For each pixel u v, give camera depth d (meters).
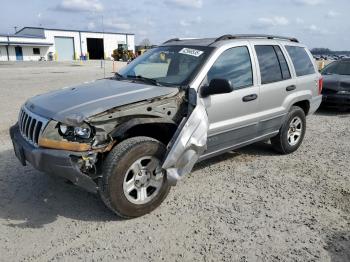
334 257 3.11
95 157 3.42
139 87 4.12
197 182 4.68
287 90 5.49
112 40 70.88
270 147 6.33
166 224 3.62
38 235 3.40
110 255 3.09
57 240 3.32
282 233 3.47
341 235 3.46
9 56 58.22
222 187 4.54
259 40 5.21
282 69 5.48
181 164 3.72
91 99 3.73
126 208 3.58
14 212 3.82
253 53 4.96
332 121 8.91
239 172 5.08
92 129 3.37
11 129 4.23
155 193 3.82
